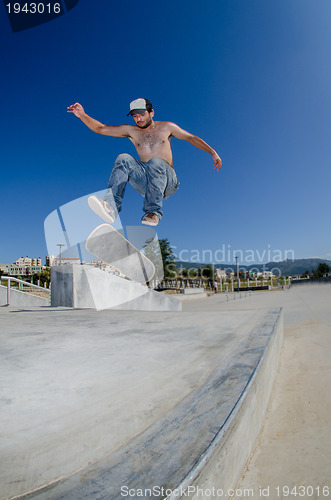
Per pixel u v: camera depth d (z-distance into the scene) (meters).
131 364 1.71
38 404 1.19
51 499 0.69
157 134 3.80
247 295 23.92
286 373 3.16
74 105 3.90
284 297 16.09
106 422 1.06
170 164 3.88
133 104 3.64
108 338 2.38
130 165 3.63
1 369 1.56
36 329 2.78
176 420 1.07
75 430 1.00
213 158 4.00
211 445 0.92
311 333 5.26
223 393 1.32
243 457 1.37
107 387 1.38
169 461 0.83
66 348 2.03
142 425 1.04
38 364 1.67
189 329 2.79
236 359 1.81
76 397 1.26
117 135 3.95
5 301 9.34
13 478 0.77
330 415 2.05
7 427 1.01
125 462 0.83
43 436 0.96
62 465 0.82
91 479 0.76
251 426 1.55
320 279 27.83
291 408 2.23
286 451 1.61
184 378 1.50
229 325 3.00
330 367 3.18
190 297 26.52
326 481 1.35
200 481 0.80
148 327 2.92
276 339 2.96
